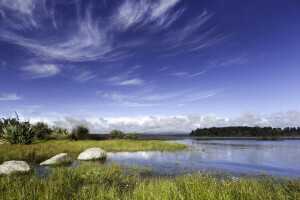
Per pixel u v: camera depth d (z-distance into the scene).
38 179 6.94
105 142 24.80
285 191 5.72
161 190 5.23
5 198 4.98
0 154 12.90
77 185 6.67
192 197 4.71
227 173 8.93
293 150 21.67
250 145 31.05
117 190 6.07
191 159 13.66
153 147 22.66
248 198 5.00
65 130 31.14
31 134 20.28
